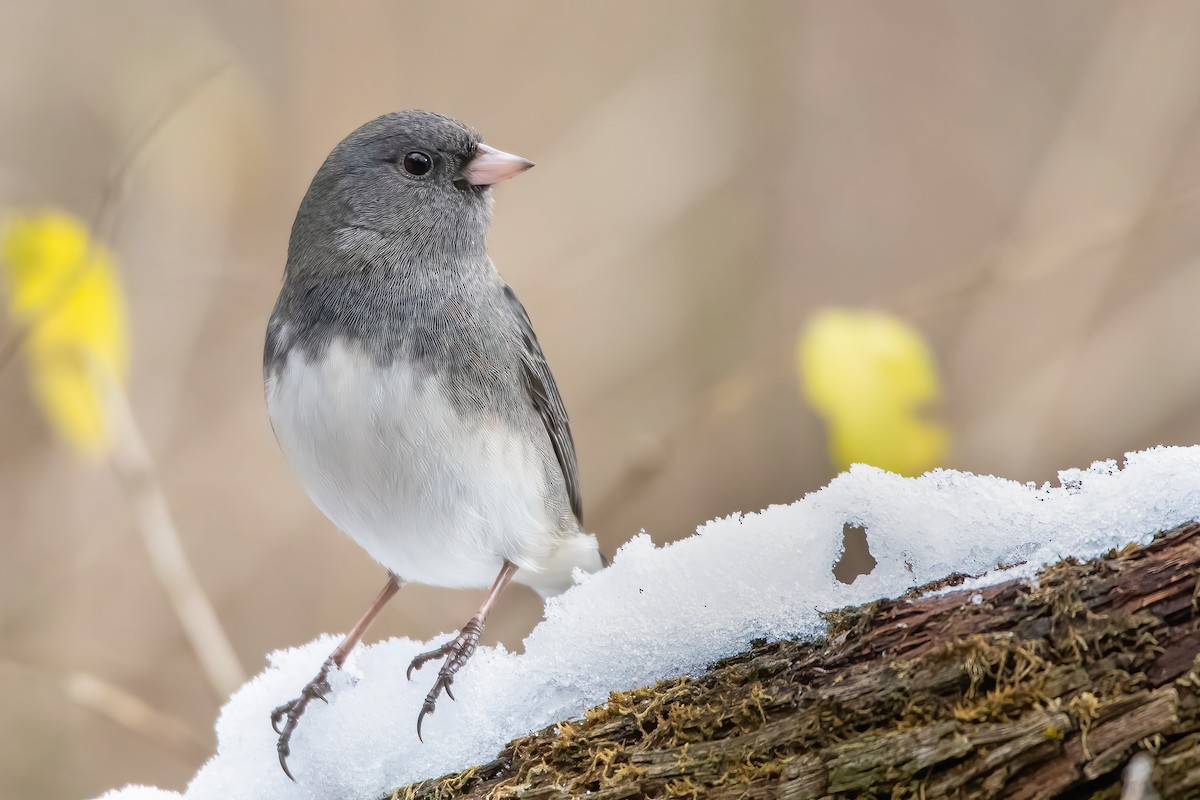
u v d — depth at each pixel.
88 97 11.96
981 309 11.64
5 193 11.41
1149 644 3.79
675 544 4.81
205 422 11.77
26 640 10.52
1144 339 11.09
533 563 6.60
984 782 3.77
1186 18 11.94
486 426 6.16
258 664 10.84
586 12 14.21
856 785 3.92
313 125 12.46
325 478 6.16
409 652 5.59
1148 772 3.62
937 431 6.24
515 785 4.47
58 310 7.11
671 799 4.18
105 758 10.27
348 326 6.18
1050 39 13.32
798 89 13.20
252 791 5.14
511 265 13.00
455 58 14.09
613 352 12.77
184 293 11.80
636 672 4.62
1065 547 4.18
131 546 11.13
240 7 12.84
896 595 4.37
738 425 12.07
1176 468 4.15
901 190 13.15
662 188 13.16
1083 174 11.59
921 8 13.47
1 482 11.09
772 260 12.93
